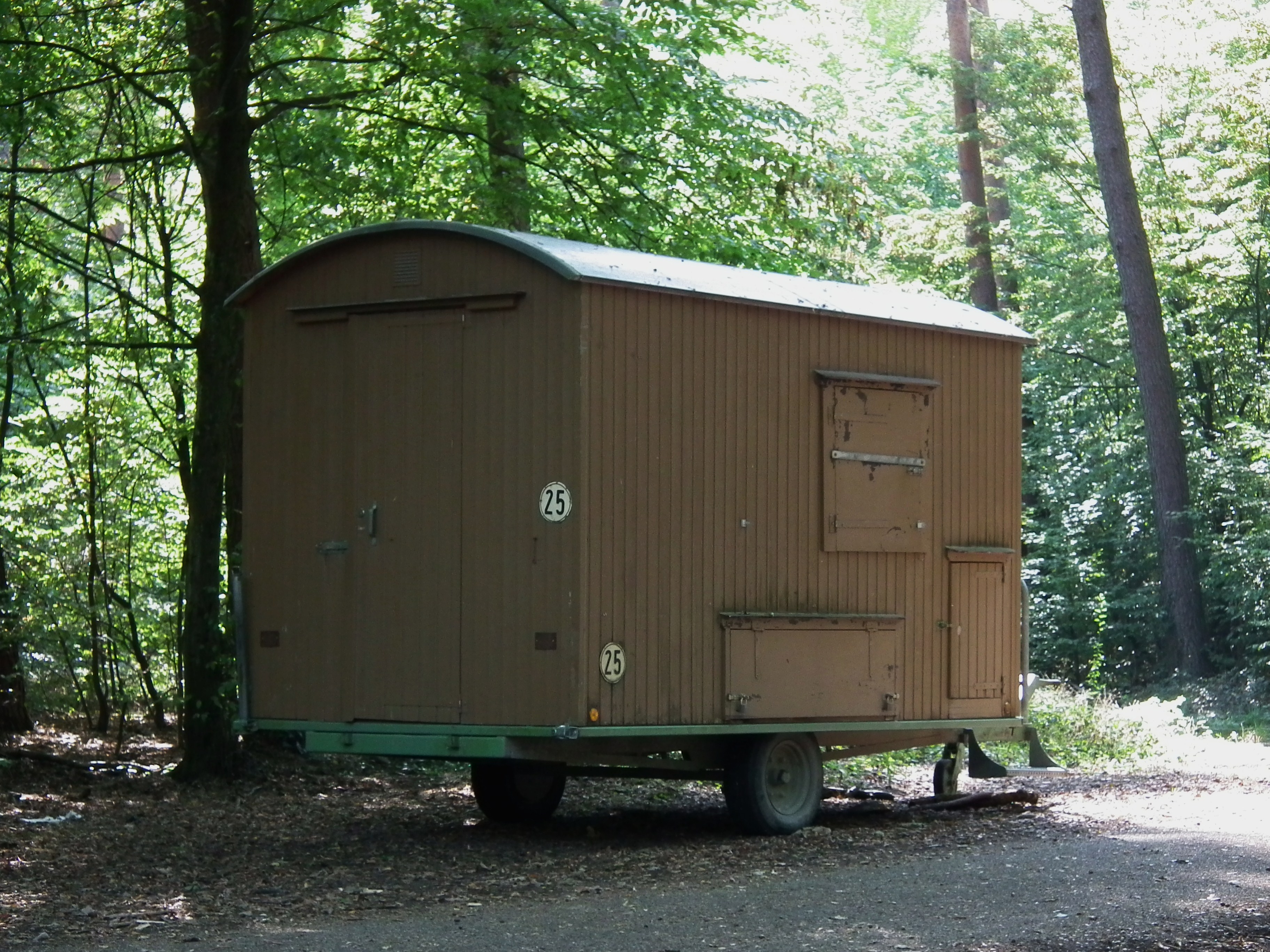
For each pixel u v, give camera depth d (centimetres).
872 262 3272
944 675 1260
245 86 1403
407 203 1725
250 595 1169
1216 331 3125
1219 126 2909
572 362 1031
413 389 1099
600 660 1032
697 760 1139
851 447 1193
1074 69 3306
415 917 824
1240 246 2930
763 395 1139
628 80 1698
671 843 1096
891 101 4041
